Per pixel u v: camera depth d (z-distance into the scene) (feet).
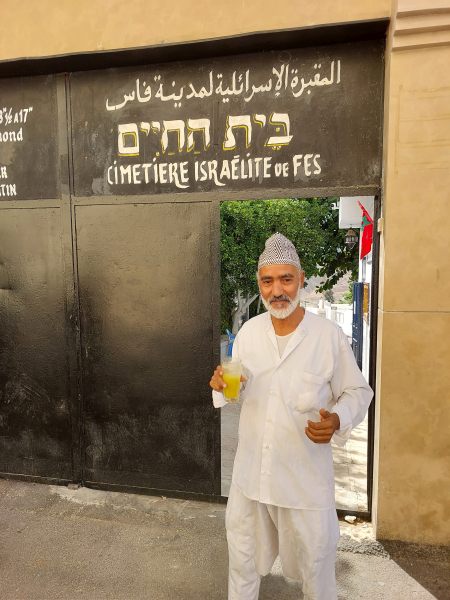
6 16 10.52
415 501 9.04
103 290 11.16
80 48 10.20
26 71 10.91
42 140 11.24
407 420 8.91
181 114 10.39
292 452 6.17
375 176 9.50
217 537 9.61
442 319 8.63
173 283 10.77
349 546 9.13
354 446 16.14
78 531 9.89
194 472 11.08
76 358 11.43
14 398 12.03
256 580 6.79
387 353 8.87
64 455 11.87
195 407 10.93
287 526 6.38
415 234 8.60
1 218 11.59
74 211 11.14
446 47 8.21
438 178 8.45
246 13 9.29
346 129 9.56
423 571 8.48
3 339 11.92
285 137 9.86
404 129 8.49
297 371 6.20
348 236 32.78
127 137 10.73
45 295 11.53
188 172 10.47
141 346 11.09
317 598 6.29
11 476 12.26
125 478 11.50
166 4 9.68
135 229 10.85
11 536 9.75
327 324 6.45
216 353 10.69
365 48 9.34
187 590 8.09
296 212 38.96
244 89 10.00
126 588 8.16
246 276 40.22
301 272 6.31
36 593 8.07
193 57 10.12
